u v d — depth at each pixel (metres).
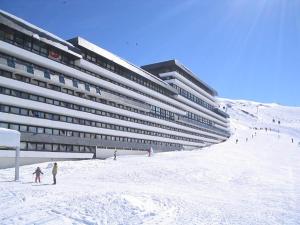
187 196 22.20
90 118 56.91
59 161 47.19
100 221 12.97
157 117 80.38
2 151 40.94
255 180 34.47
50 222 12.28
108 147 61.41
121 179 31.22
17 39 43.94
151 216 14.52
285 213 17.22
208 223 13.79
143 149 73.69
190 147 101.00
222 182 32.75
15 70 42.47
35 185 24.48
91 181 29.23
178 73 93.88
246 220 14.84
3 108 42.06
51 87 49.59
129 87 69.44
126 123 67.31
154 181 31.12
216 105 130.12
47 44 47.38
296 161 60.91
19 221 12.30
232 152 71.44
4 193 19.20
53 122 49.19
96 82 58.12
